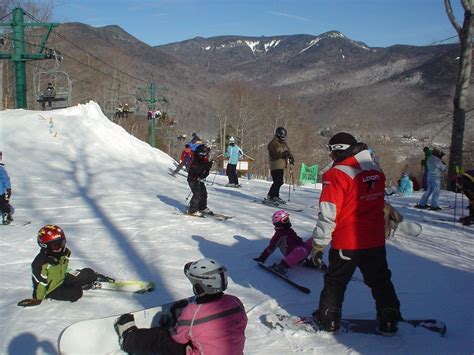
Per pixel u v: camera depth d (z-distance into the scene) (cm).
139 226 793
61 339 333
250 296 483
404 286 530
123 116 4562
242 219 888
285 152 1077
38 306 436
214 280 294
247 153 5422
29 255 617
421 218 1027
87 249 646
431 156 1194
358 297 485
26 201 1001
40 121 1734
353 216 373
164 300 461
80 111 1919
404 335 387
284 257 581
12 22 2447
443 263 632
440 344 373
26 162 1419
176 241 700
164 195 1153
